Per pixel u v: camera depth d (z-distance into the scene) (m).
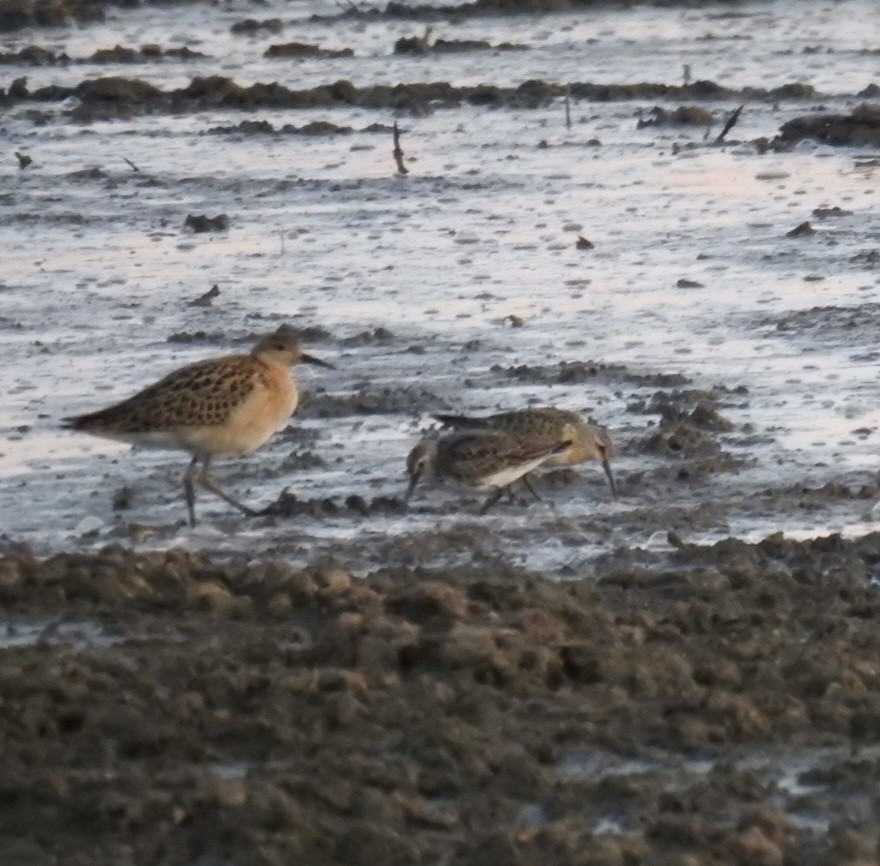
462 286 21.47
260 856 8.41
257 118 31.92
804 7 40.72
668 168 27.33
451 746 9.48
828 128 28.70
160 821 8.70
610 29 39.47
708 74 34.72
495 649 10.55
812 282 21.28
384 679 10.32
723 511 14.44
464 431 15.18
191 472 14.82
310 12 42.25
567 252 22.84
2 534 14.20
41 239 24.00
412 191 26.25
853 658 10.74
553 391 17.75
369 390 17.81
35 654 10.81
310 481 15.55
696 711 10.02
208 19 41.62
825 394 17.47
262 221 24.73
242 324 20.05
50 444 16.45
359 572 13.00
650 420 16.88
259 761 9.51
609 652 10.59
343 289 21.42
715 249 22.84
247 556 13.47
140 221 24.88
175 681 10.35
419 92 32.94
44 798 8.95
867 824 8.81
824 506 14.51
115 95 33.16
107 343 19.45
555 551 13.52
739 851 8.41
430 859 8.43
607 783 9.11
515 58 36.88
